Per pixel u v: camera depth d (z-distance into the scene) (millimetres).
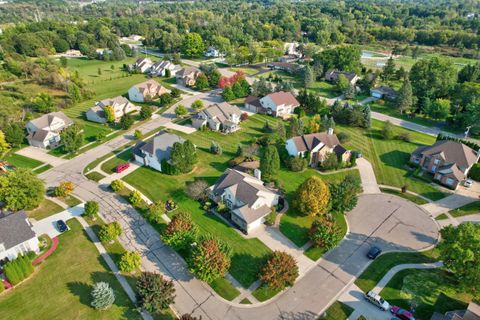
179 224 46812
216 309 39312
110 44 178500
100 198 58406
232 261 45625
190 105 102062
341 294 41531
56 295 40188
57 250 46844
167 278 43125
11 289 40906
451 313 37219
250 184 54375
